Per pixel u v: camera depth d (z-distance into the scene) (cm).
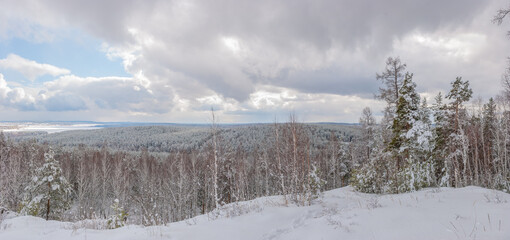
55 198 2273
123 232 765
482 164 3136
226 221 895
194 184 3659
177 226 878
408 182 1478
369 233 507
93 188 3925
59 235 749
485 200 677
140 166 4966
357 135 3753
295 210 1003
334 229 562
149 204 1641
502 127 2802
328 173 4338
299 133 1414
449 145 2420
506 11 1055
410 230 488
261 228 804
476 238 405
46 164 2270
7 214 1605
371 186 1847
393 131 1998
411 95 1903
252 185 4425
